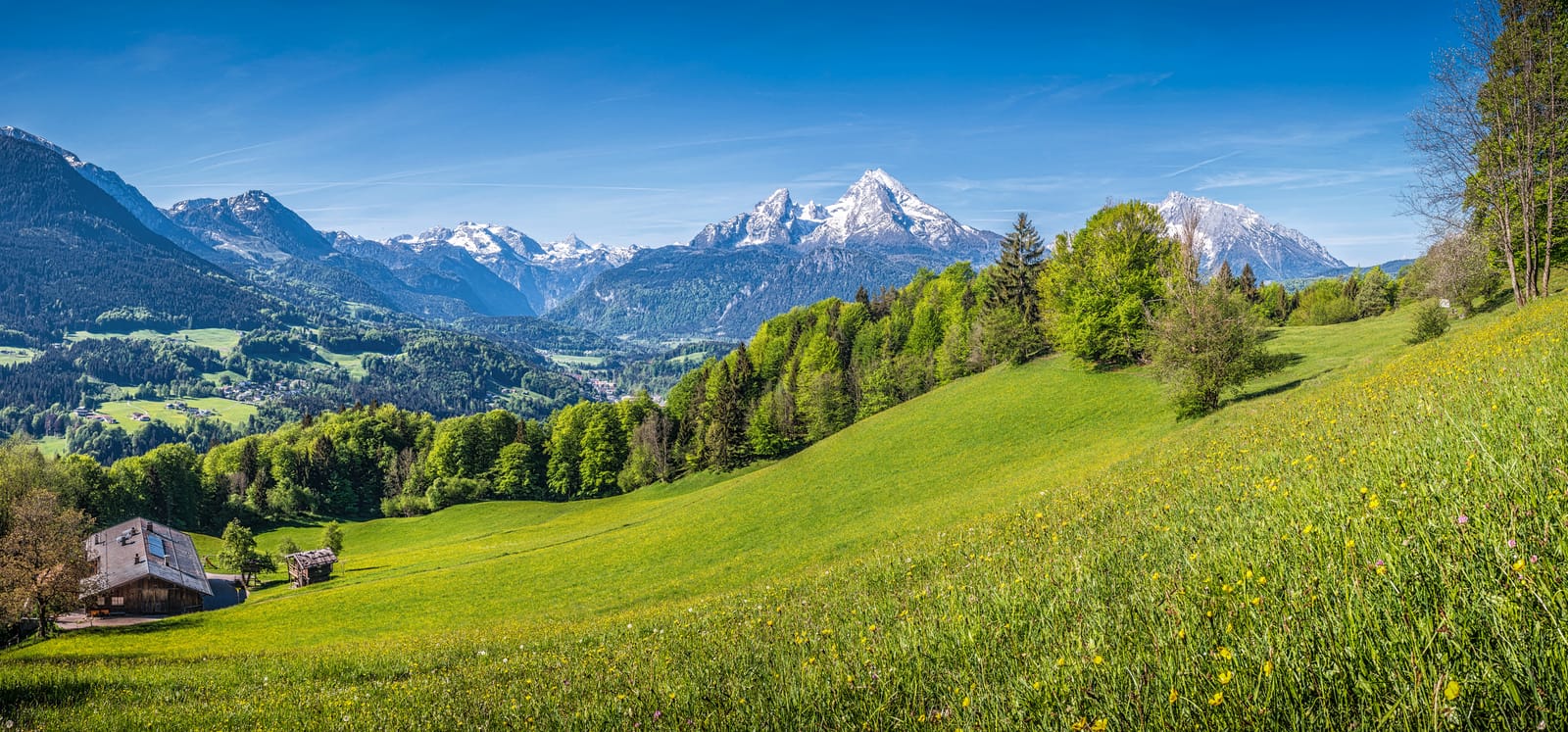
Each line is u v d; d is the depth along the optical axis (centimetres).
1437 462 585
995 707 407
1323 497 633
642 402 12612
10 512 5641
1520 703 248
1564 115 2928
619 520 7625
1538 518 371
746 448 9812
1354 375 2908
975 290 11212
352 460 13450
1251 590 443
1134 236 5766
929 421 6638
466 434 12594
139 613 6031
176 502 10931
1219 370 3747
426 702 1016
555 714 697
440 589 5062
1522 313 2280
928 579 1166
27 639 4431
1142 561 691
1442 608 322
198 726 1062
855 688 525
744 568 3575
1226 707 313
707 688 650
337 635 3869
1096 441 4544
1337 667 308
